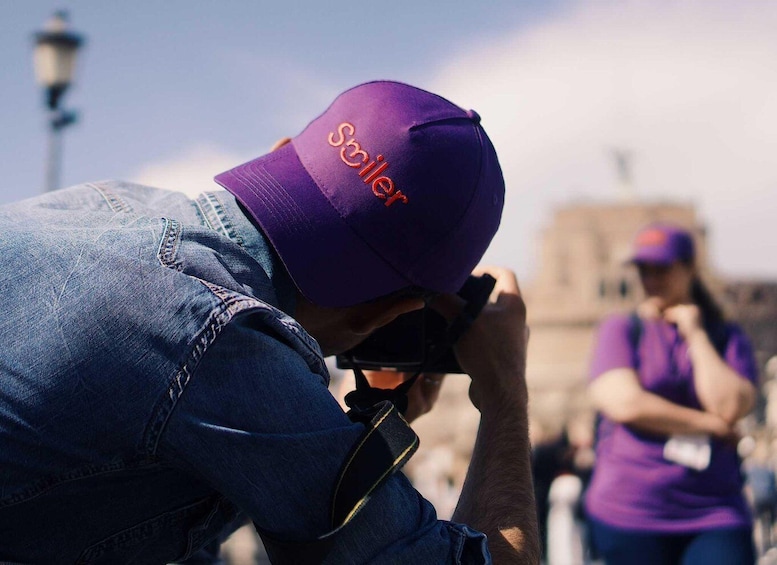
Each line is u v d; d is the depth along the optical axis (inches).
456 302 77.7
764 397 1146.7
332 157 68.3
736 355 166.2
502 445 72.9
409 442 61.6
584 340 2844.5
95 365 57.3
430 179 68.2
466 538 62.7
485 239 72.0
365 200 67.2
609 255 2906.0
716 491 160.4
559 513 359.3
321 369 63.5
